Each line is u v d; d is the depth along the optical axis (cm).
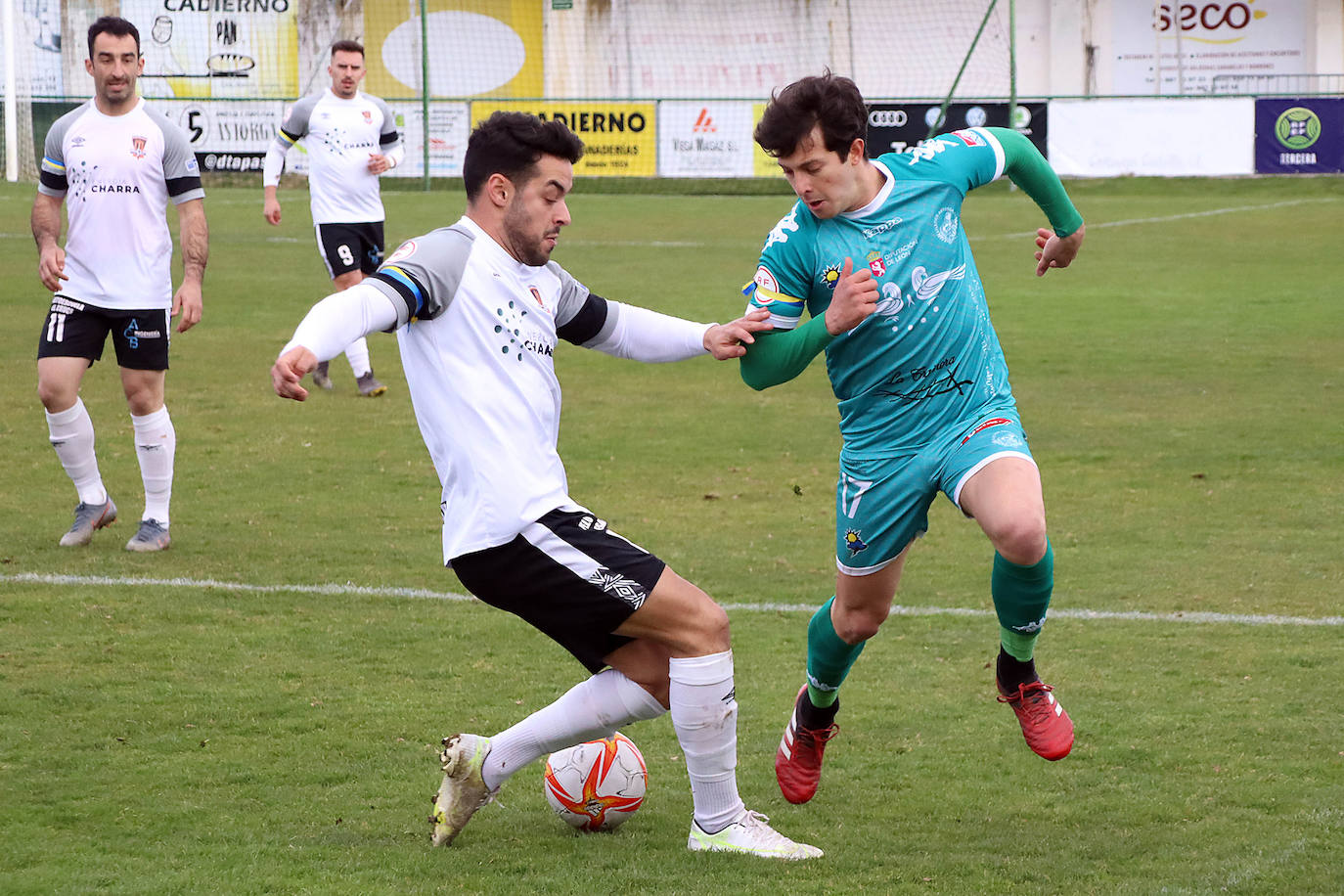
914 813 1098
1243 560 1834
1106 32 9662
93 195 1802
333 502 2139
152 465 1855
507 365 980
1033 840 1038
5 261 4778
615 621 991
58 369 1819
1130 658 1470
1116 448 2512
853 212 1085
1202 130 7900
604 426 2728
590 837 1052
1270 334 3700
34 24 8750
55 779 1138
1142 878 961
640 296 4203
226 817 1068
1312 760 1194
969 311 1095
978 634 1566
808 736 1109
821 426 2748
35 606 1609
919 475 1095
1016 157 1156
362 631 1553
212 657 1452
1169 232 5950
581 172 8188
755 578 1780
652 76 9925
